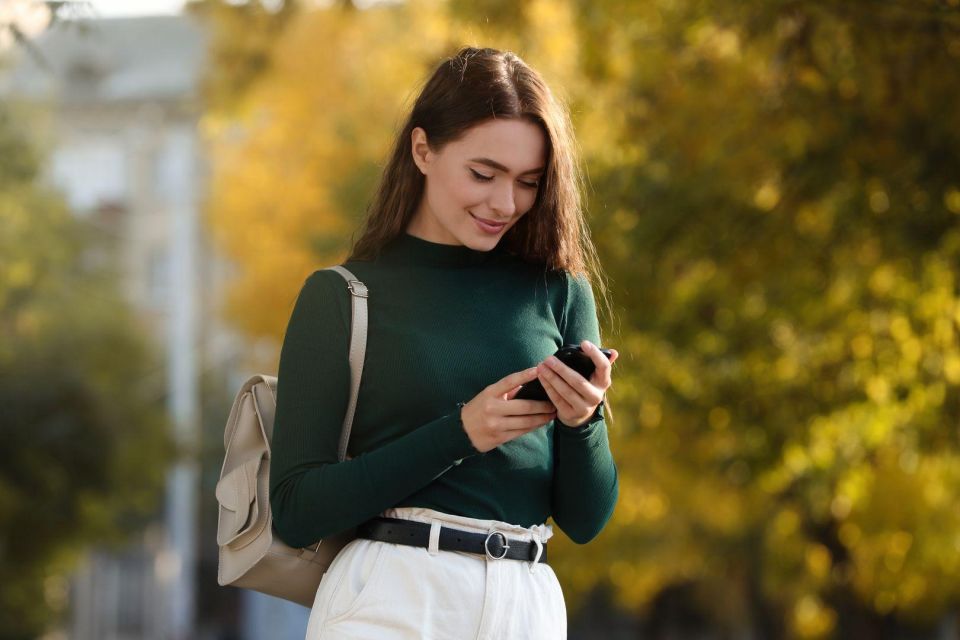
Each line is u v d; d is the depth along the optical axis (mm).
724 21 9797
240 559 3377
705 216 11234
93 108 43000
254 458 3422
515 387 3055
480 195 3246
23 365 22312
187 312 37031
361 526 3244
